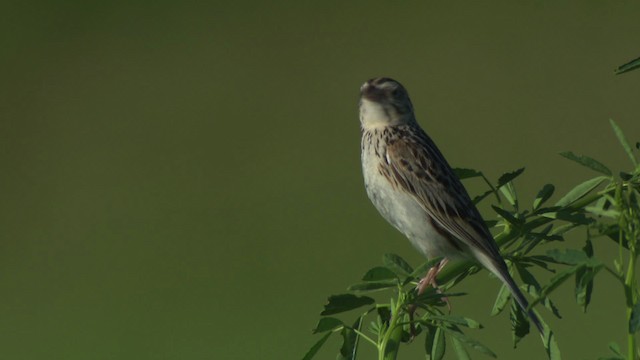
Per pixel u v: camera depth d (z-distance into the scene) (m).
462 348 6.38
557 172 33.06
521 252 6.92
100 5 41.25
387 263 6.52
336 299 6.44
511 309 7.01
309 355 6.47
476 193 32.66
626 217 5.71
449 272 7.85
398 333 6.53
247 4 41.94
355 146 36.00
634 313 5.44
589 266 5.49
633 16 39.41
